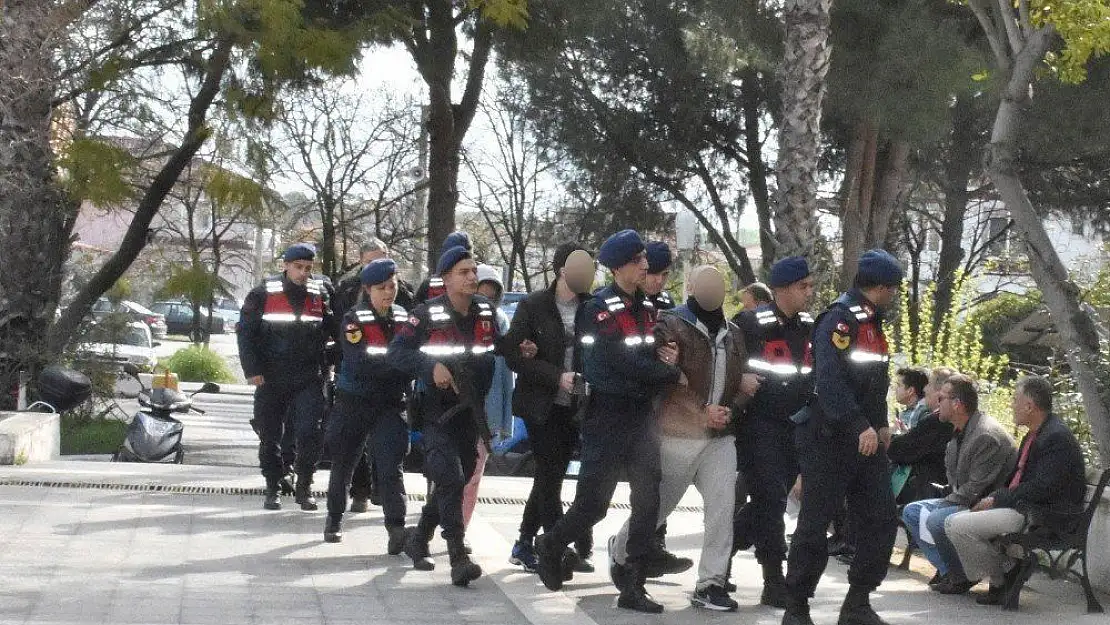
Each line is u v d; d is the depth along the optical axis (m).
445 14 20.86
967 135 27.47
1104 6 11.04
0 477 11.09
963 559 8.41
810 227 14.06
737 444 7.85
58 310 20.36
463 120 22.64
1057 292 11.11
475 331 8.12
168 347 47.28
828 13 14.02
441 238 22.67
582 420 7.64
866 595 7.32
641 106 30.88
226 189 18.08
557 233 38.28
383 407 8.92
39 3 16.05
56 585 7.40
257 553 8.70
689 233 18.97
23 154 16.06
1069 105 23.00
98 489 10.86
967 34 21.70
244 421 23.00
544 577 7.92
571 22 21.91
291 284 10.11
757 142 31.09
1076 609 8.26
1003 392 13.65
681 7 27.97
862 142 26.11
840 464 7.13
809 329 7.80
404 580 8.13
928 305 15.12
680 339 7.54
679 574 8.95
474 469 8.45
